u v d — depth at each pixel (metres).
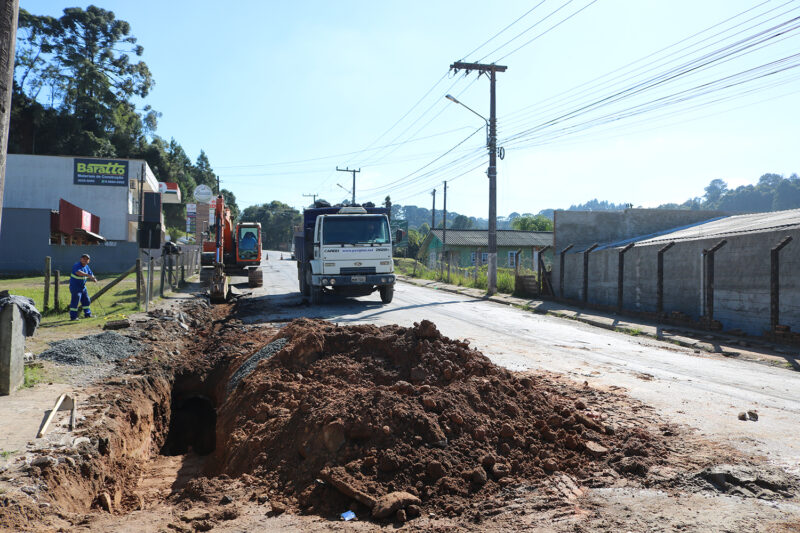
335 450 4.65
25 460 4.67
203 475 6.68
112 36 56.91
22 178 36.56
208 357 10.35
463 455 4.64
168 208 72.12
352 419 4.81
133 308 14.80
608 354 10.37
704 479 4.32
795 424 5.94
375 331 7.51
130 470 6.30
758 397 7.22
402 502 3.96
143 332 10.96
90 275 12.68
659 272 15.25
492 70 22.88
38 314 7.54
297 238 20.25
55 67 53.25
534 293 22.17
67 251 29.27
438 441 4.68
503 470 4.48
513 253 45.34
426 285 29.59
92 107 54.22
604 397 6.93
